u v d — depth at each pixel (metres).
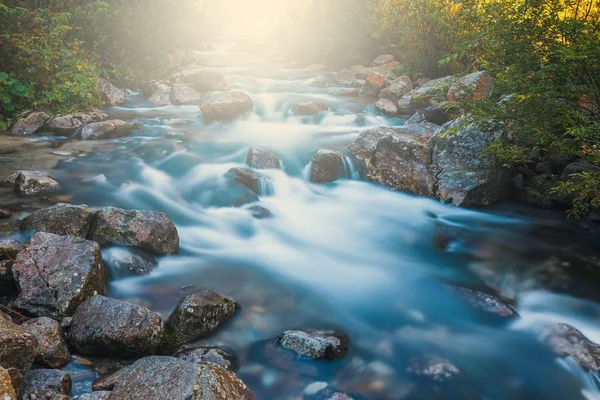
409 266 5.63
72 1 13.45
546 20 5.99
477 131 7.29
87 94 10.48
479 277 5.41
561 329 4.29
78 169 7.53
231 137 9.74
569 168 6.94
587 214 6.81
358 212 7.06
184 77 13.59
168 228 5.32
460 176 7.23
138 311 3.76
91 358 3.63
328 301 4.81
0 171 7.08
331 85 15.91
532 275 5.45
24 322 3.66
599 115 5.83
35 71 9.84
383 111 11.95
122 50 14.16
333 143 9.50
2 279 4.22
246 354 3.89
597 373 3.77
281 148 9.02
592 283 5.31
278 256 5.73
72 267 4.13
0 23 9.88
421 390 3.66
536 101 5.72
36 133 9.23
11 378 2.81
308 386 3.60
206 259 5.46
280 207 7.05
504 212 7.08
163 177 7.61
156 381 3.02
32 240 4.33
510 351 4.14
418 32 13.95
